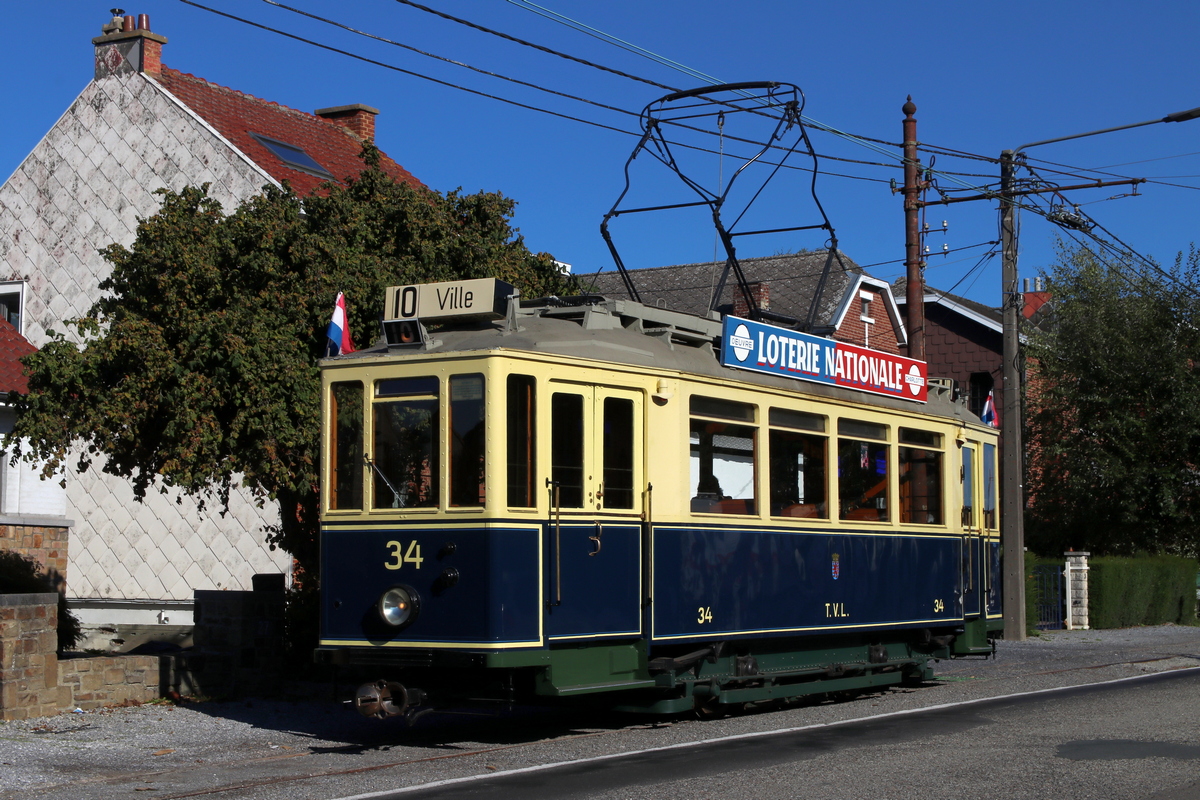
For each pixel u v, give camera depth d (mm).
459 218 15039
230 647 13125
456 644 9273
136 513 21844
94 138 23047
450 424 9531
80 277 22938
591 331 10383
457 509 9391
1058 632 24688
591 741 9977
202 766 9023
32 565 14211
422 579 9477
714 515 10891
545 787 7816
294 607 14234
